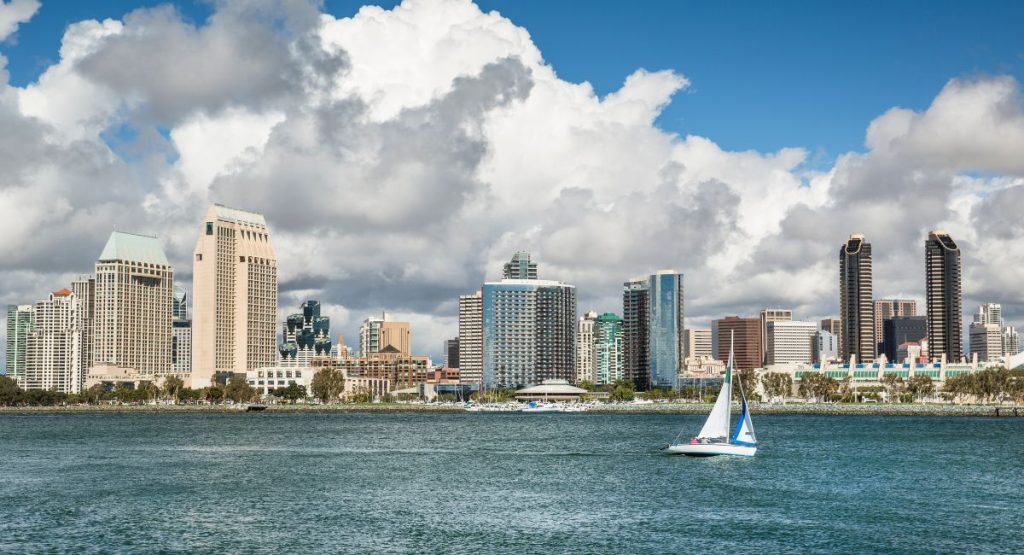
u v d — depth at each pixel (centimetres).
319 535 14025
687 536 13825
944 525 14550
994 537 13700
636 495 17625
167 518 15425
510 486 19025
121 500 17288
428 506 16525
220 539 13762
